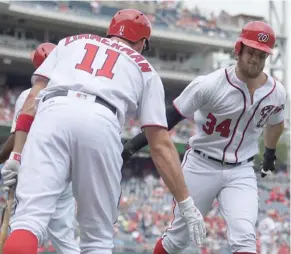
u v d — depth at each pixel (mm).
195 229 5953
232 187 8648
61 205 9555
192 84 8320
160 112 5910
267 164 9562
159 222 33875
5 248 5020
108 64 5848
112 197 5652
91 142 5414
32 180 5312
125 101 5801
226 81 8164
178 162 5910
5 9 46344
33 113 5992
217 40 54719
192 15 54656
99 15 50750
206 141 8695
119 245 29766
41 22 49594
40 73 6035
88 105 5531
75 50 5973
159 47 55469
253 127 8547
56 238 9539
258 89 8250
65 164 5465
